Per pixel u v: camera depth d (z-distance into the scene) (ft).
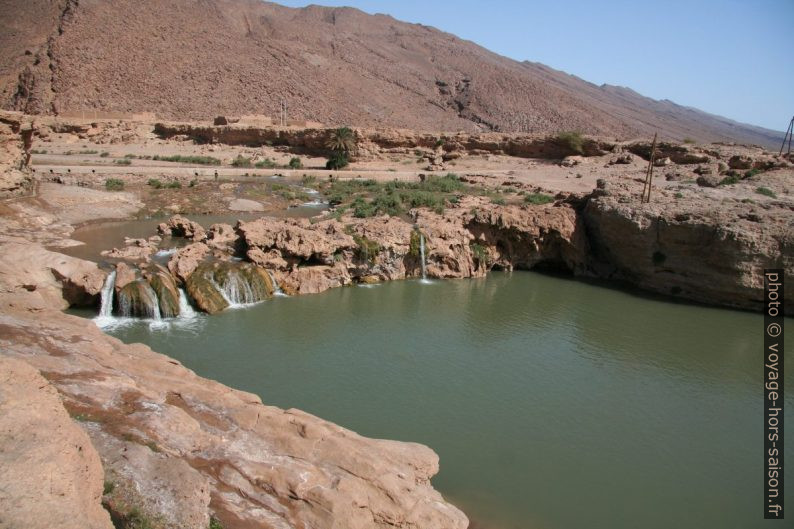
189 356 83.97
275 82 461.78
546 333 103.24
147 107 385.29
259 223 121.19
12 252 91.91
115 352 59.57
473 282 133.08
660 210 129.59
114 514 31.55
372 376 81.61
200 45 470.39
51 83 375.04
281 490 40.47
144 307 95.50
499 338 99.71
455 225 136.46
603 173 226.79
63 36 407.03
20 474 25.67
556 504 56.85
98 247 121.29
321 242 117.50
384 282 127.03
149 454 37.04
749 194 149.79
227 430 46.88
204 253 112.98
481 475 60.59
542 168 251.39
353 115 464.24
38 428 28.73
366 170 252.21
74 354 53.31
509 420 72.18
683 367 91.35
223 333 92.99
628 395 81.20
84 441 31.19
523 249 143.43
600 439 69.36
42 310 67.92
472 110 574.56
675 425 73.77
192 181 195.42
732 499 59.57
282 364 83.46
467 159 275.39
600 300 123.13
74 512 25.67
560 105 618.44
